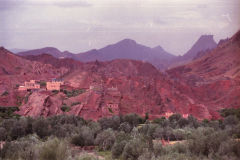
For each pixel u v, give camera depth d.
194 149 57.38
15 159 51.03
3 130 80.19
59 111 126.56
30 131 87.19
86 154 57.12
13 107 127.75
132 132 82.25
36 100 128.62
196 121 108.00
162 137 82.56
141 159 51.75
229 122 100.88
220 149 53.97
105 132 80.75
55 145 50.84
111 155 63.28
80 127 90.81
